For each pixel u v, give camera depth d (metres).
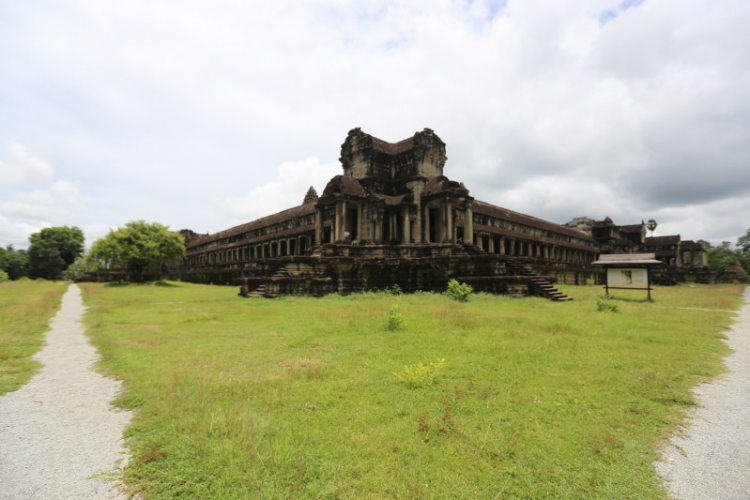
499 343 10.34
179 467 4.34
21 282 65.62
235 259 74.06
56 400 6.61
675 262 87.00
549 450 4.76
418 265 31.61
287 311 19.45
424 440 4.98
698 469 4.42
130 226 60.22
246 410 5.68
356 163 39.41
